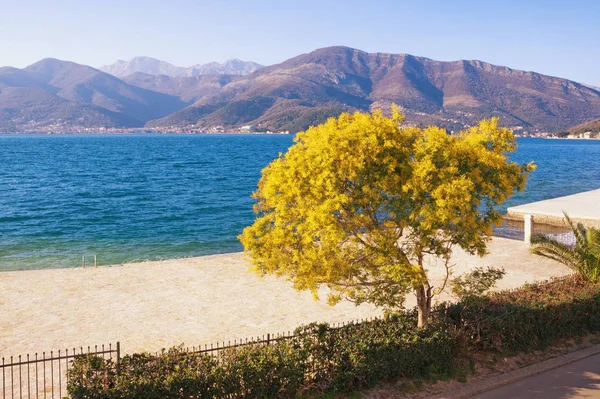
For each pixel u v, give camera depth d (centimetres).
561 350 1728
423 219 1400
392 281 1545
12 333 1967
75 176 9419
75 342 1886
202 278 2731
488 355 1650
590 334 1853
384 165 1388
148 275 2786
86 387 1200
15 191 7156
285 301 2359
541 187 7756
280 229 1443
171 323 2081
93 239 4150
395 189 1399
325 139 1370
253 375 1320
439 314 1697
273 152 18762
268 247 1484
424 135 1452
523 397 1437
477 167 1427
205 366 1319
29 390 1475
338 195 1346
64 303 2317
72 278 2720
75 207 5759
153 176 9550
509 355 1666
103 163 12775
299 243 1474
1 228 4541
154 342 1891
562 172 10488
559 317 1770
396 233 1472
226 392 1288
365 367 1428
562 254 2208
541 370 1583
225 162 13488
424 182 1362
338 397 1390
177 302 2342
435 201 1332
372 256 1510
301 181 1385
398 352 1474
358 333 1527
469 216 1380
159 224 4822
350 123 1440
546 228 4231
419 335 1547
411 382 1480
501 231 4194
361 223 1434
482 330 1650
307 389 1387
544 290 1931
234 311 2225
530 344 1716
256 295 2445
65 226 4672
